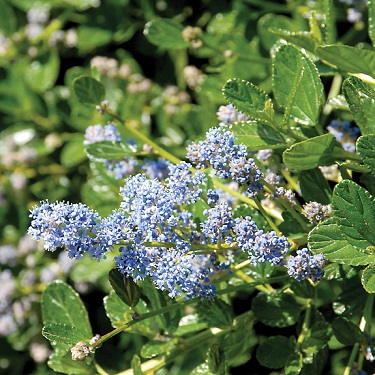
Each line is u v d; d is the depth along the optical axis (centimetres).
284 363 45
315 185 45
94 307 67
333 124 47
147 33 55
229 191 47
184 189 40
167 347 47
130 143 49
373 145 40
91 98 49
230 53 58
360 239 40
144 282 46
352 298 45
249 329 47
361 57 43
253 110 43
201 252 41
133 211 40
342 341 43
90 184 58
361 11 56
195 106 66
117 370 64
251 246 39
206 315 47
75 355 39
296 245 43
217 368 44
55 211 39
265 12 62
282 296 46
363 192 39
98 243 39
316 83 44
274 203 46
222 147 40
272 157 46
